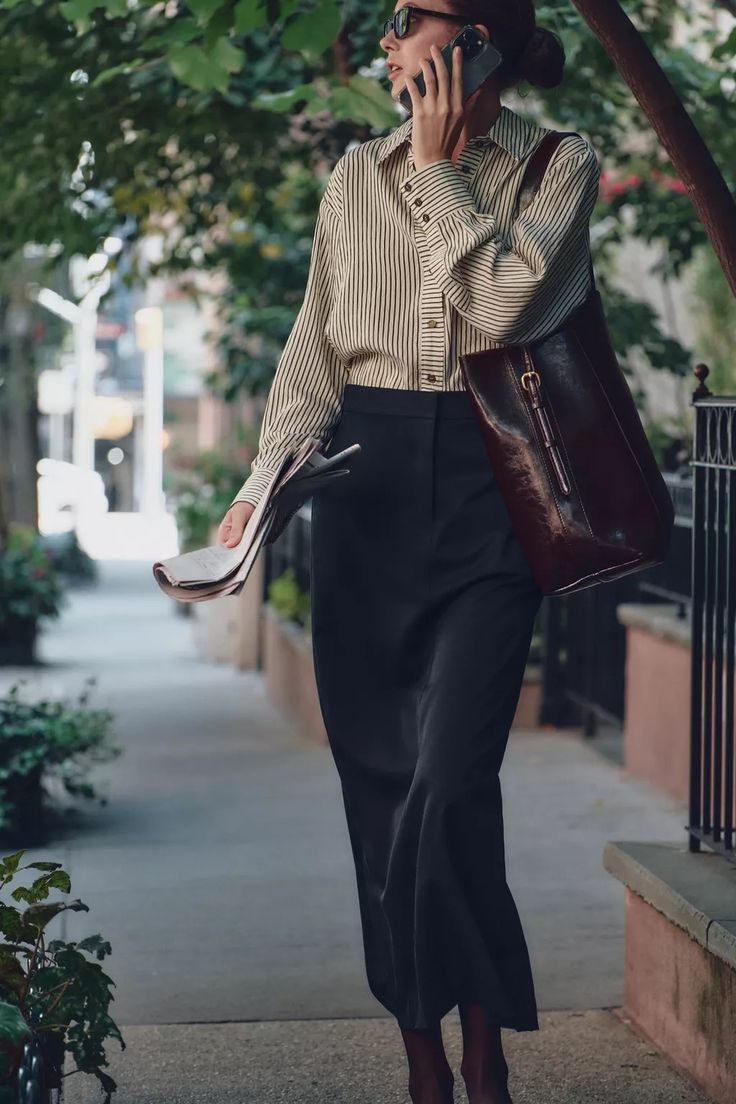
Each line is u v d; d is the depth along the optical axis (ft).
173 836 28.45
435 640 12.05
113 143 33.27
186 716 45.70
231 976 19.60
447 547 11.95
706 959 15.10
